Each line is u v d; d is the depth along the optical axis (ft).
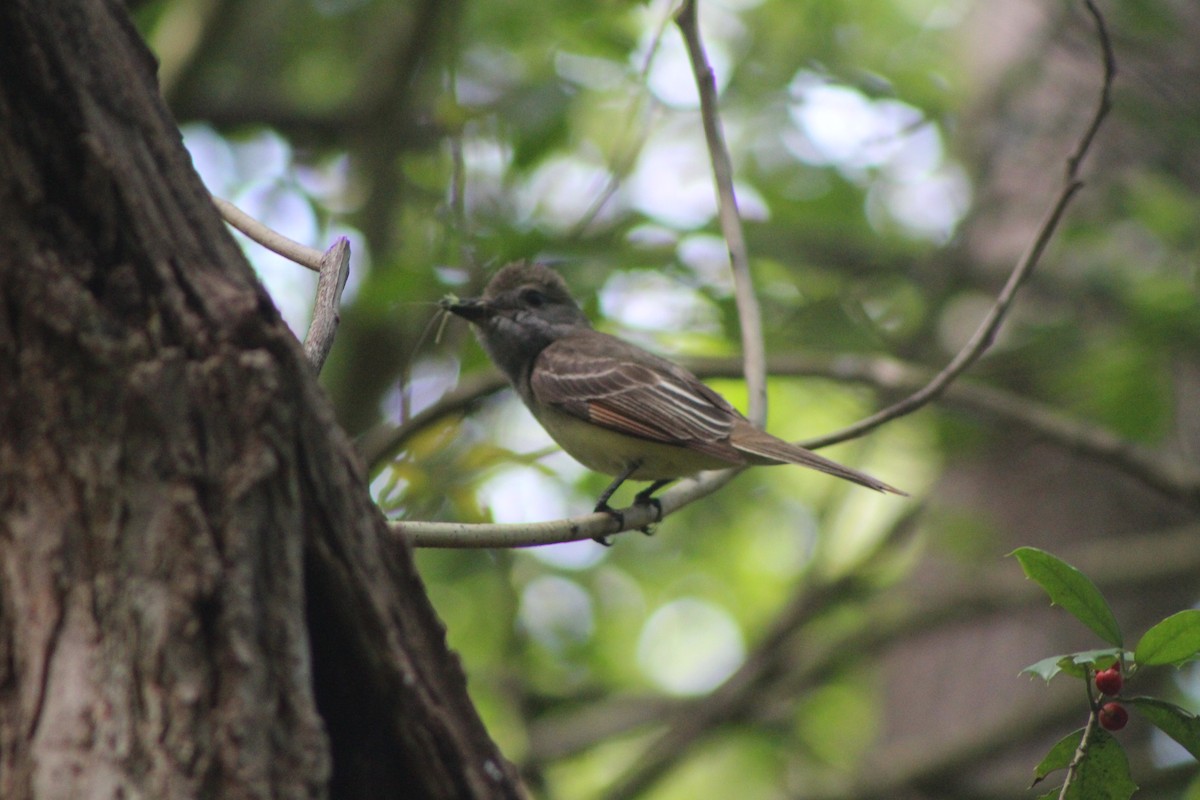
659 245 40.14
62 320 12.05
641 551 50.37
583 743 44.45
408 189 44.01
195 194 13.10
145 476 11.97
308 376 12.67
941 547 46.62
